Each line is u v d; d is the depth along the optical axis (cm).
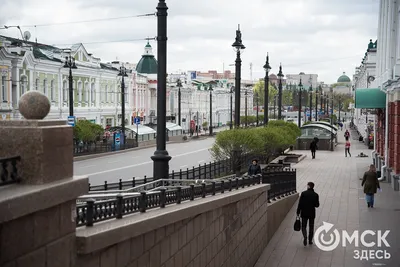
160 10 1341
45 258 550
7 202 485
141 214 796
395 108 2753
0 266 485
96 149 5109
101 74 6675
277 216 1869
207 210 1031
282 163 3747
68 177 602
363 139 7631
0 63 4422
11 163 541
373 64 6975
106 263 662
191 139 8625
